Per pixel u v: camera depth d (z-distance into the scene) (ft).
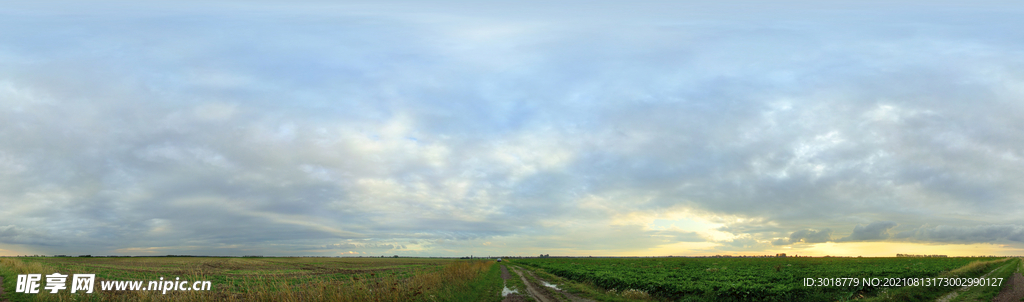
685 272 156.15
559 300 82.94
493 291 97.96
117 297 70.13
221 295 71.20
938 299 71.97
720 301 75.05
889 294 71.26
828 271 153.28
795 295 74.64
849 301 69.92
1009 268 148.15
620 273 139.23
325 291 64.54
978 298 71.97
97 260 379.55
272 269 236.63
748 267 226.17
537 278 147.54
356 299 61.93
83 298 71.92
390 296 64.39
